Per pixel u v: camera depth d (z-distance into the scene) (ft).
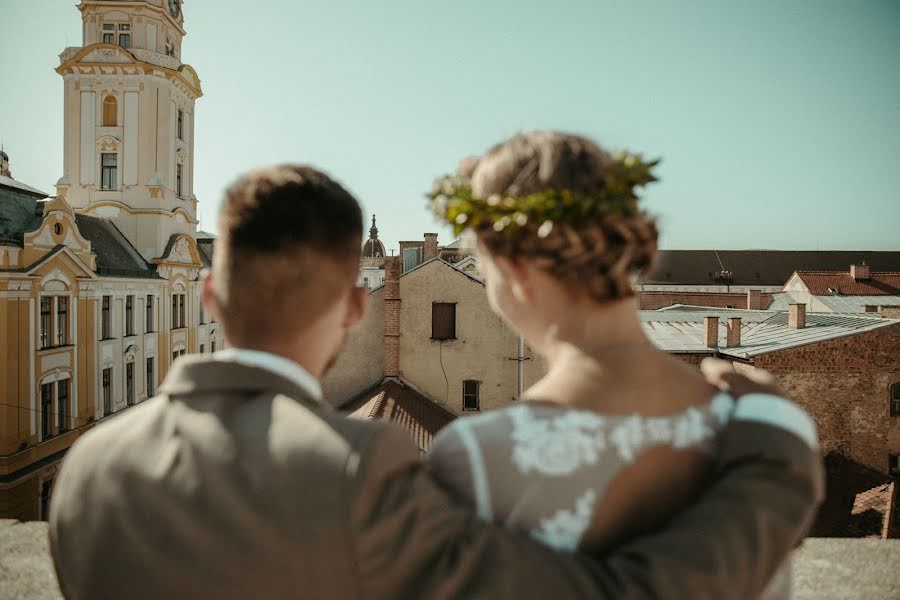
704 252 248.32
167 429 2.84
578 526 2.81
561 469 2.83
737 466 2.85
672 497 2.93
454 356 55.67
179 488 2.61
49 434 66.18
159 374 92.84
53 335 67.00
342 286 3.27
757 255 247.70
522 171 3.06
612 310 3.09
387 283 55.42
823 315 72.90
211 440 2.71
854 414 54.54
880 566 6.98
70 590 2.75
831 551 7.38
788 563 3.18
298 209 3.05
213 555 2.50
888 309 125.70
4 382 59.11
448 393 55.62
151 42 103.76
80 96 100.32
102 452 2.84
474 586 2.40
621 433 2.87
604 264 2.91
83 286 72.23
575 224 2.83
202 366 3.04
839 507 47.96
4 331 59.21
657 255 3.21
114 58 98.63
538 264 2.99
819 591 6.46
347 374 56.13
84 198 100.01
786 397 3.18
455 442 3.01
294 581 2.47
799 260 246.06
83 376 72.23
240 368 2.99
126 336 83.35
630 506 2.85
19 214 67.56
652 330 69.72
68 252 68.08
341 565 2.47
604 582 2.44
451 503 2.70
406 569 2.46
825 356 54.70
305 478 2.54
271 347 3.12
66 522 2.79
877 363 54.49
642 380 3.01
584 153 3.08
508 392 55.67
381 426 2.76
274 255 3.01
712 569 2.39
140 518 2.60
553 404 2.97
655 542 2.57
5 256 59.41
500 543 2.53
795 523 2.63
